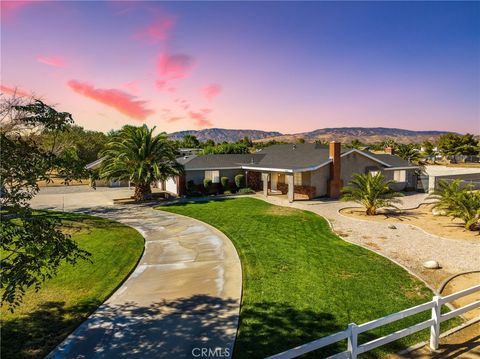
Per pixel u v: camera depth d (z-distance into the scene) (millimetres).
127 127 26375
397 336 5875
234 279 10055
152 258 12297
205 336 6945
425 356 6051
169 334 7059
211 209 22391
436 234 15023
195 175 30609
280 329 7113
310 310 7906
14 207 5367
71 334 7105
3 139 5066
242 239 14562
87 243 14227
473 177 32781
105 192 33500
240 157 34281
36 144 5793
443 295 8773
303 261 11398
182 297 8891
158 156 26812
